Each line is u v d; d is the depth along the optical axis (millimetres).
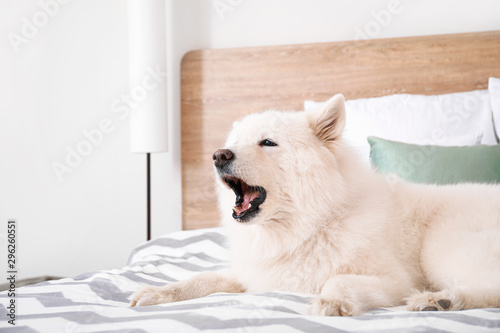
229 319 1117
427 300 1269
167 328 1061
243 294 1497
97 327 1122
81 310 1345
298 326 1062
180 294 1614
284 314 1185
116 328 1098
